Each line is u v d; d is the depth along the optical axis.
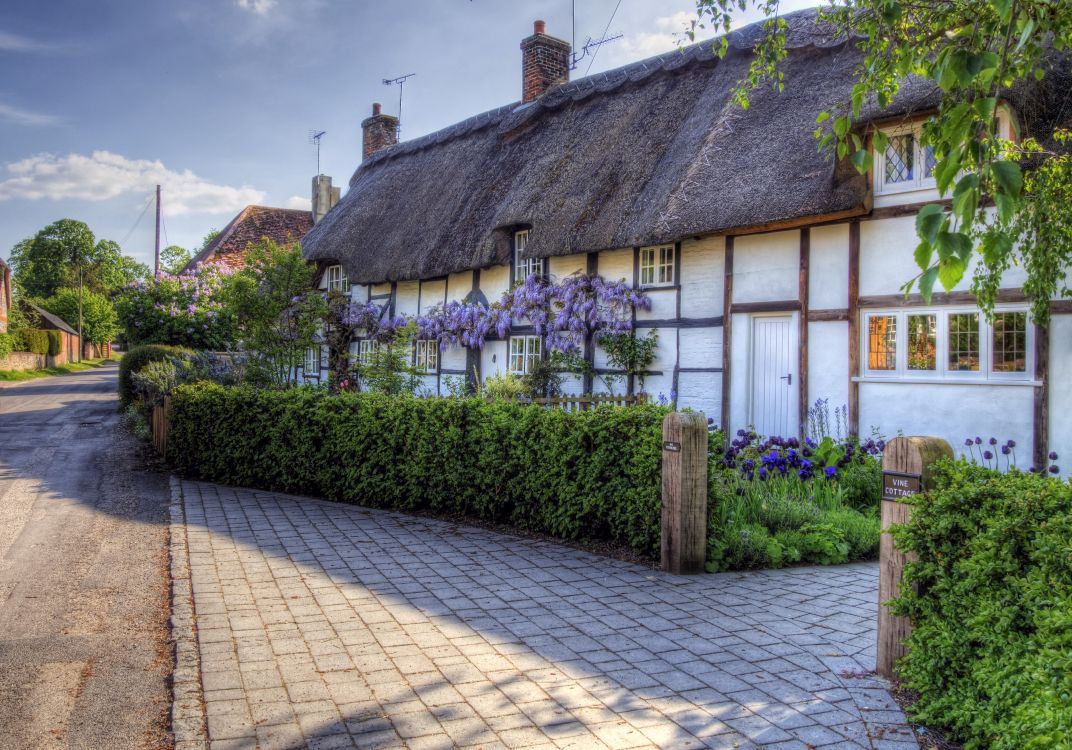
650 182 12.30
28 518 7.94
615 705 3.60
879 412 9.72
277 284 14.67
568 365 13.42
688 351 11.90
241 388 10.51
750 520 6.89
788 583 5.69
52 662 4.19
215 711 3.52
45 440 14.48
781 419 10.74
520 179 15.19
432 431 8.02
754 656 4.22
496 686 3.80
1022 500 3.12
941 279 2.31
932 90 7.89
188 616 4.84
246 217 28.52
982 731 2.98
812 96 10.99
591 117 15.09
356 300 19.81
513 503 7.52
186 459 10.76
